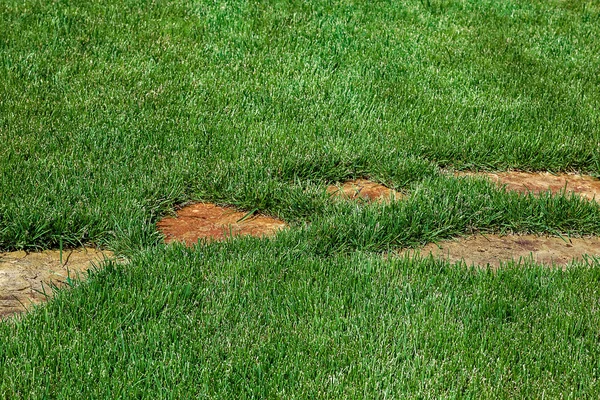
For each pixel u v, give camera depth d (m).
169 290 3.88
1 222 4.52
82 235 4.57
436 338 3.57
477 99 7.38
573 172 6.34
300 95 7.09
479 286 4.10
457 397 3.20
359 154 5.88
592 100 7.65
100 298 3.79
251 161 5.66
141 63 7.54
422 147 6.15
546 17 10.88
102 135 5.95
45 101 6.53
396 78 7.72
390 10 10.27
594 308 3.96
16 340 3.40
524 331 3.69
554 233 5.12
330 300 3.90
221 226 4.98
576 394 3.25
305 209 5.11
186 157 5.68
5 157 5.39
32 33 8.10
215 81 7.23
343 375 3.28
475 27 9.91
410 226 4.86
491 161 6.24
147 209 4.94
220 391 3.15
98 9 9.20
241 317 3.68
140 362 3.29
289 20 9.32
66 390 3.10
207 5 9.59
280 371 3.29
